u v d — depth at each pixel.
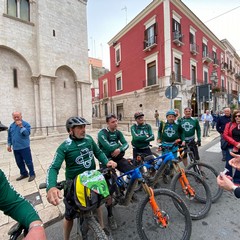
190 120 4.50
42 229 1.04
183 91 17.47
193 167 3.53
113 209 3.26
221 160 6.05
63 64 13.24
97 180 1.74
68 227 2.17
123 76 22.61
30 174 4.61
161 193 2.38
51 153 7.64
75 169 2.26
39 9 11.93
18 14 11.52
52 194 1.74
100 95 29.09
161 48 16.78
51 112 12.48
